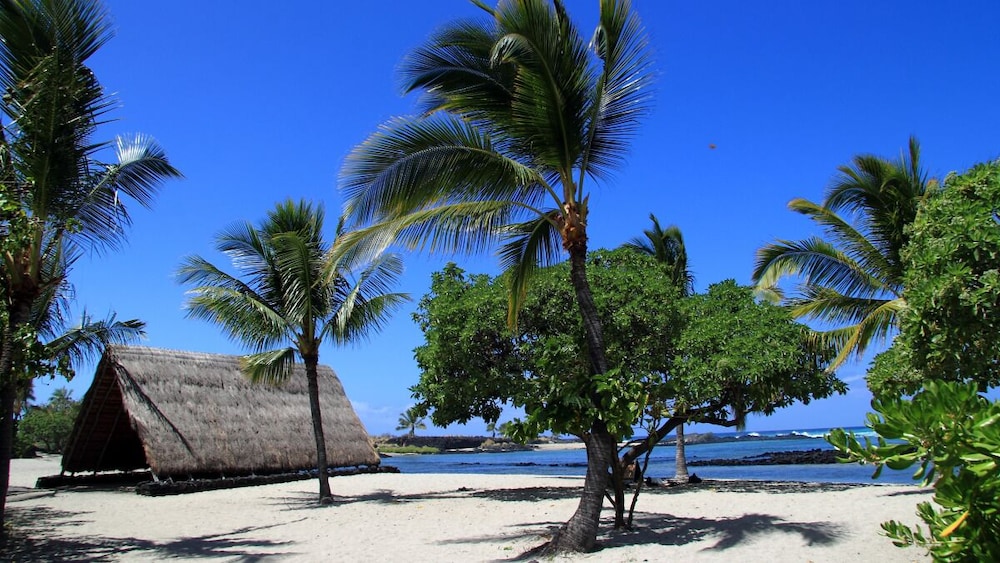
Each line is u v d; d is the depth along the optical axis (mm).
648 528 9461
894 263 15117
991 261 4484
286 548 9594
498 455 77625
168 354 21188
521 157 8961
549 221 8984
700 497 13867
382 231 8297
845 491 14336
